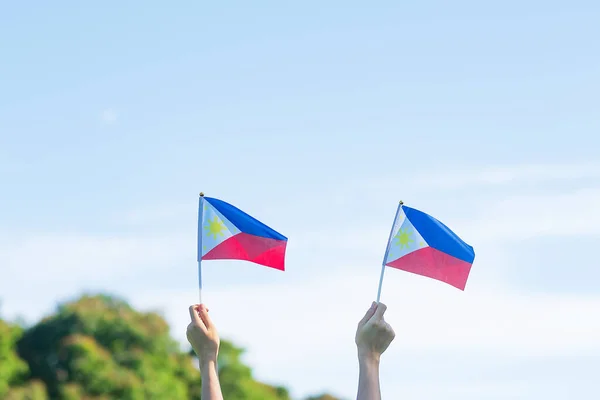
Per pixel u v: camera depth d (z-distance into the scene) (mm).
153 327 64062
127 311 64312
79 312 62500
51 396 60406
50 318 63000
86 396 60125
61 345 61000
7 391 58719
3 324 60625
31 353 61812
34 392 59062
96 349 61125
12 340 60688
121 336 62719
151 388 61469
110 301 65062
